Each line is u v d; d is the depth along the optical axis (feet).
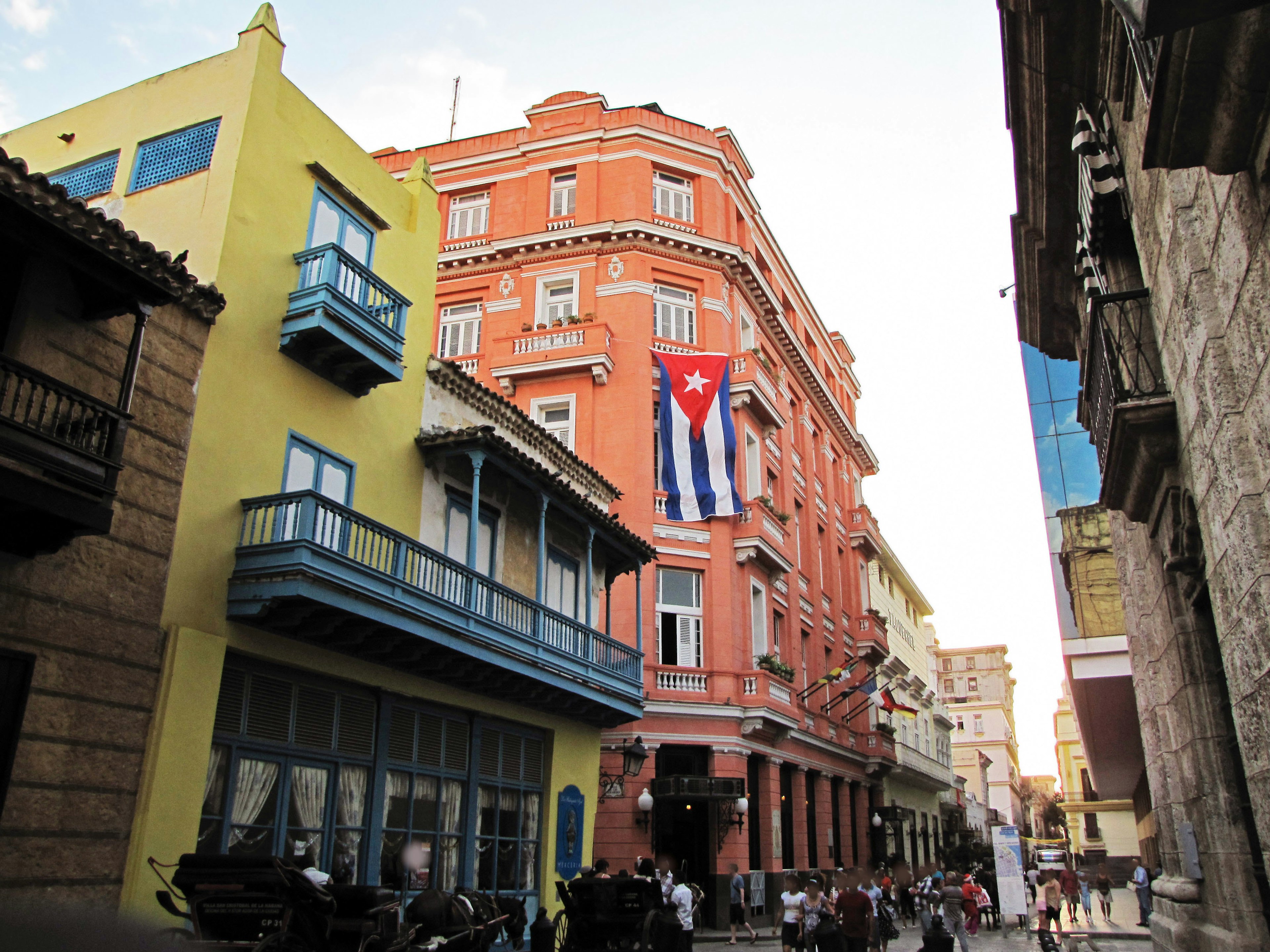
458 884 44.83
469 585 47.65
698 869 76.84
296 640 40.47
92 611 32.27
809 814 99.14
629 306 89.20
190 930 24.98
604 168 95.91
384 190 53.42
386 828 44.52
